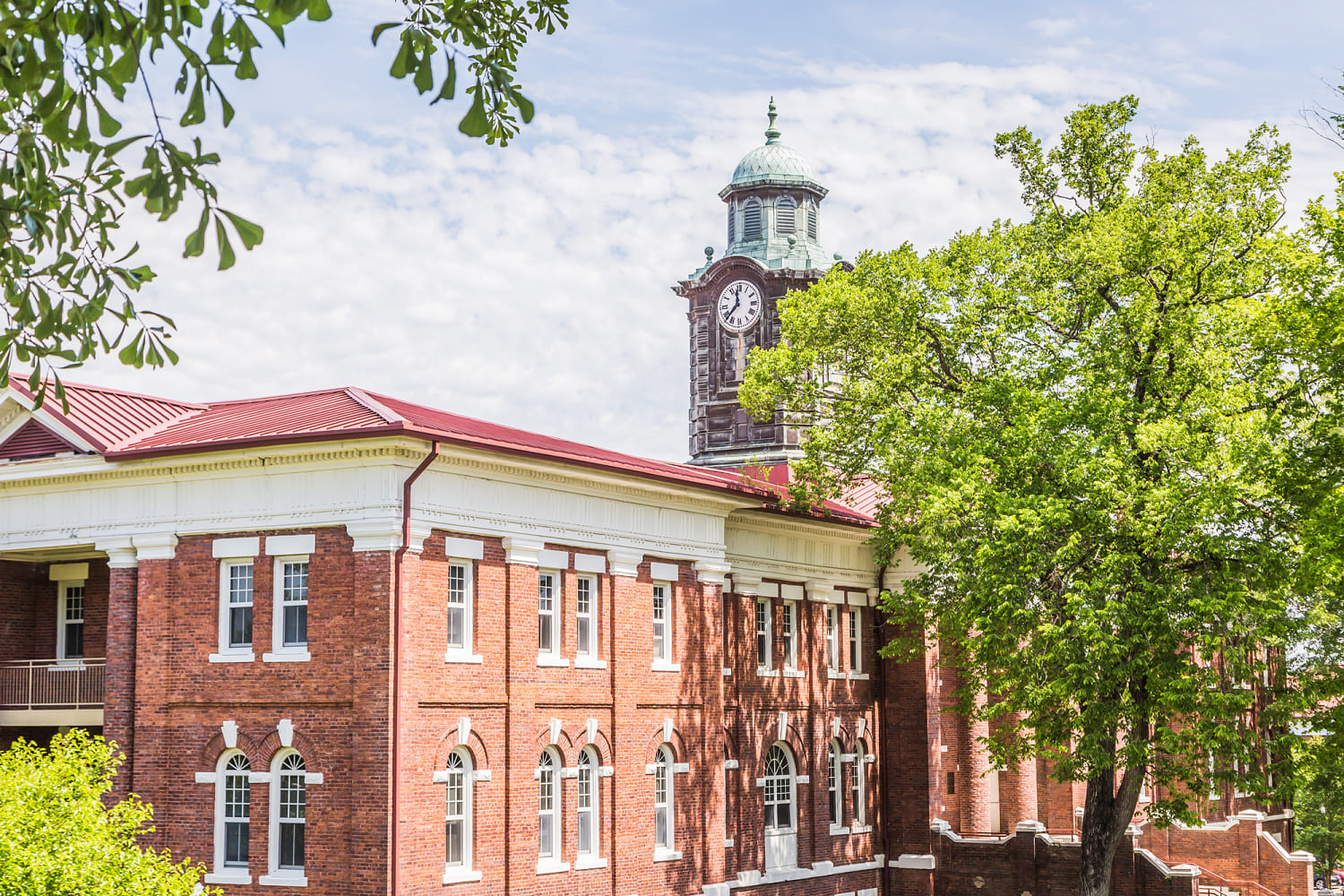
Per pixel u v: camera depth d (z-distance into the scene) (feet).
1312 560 102.94
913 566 158.61
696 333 232.32
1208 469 108.27
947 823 156.56
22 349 31.53
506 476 107.86
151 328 31.30
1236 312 116.16
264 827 100.42
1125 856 143.74
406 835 96.17
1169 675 113.29
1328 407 108.06
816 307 134.82
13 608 120.26
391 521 97.86
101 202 30.78
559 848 110.42
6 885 74.49
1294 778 115.75
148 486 107.76
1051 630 111.34
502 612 107.24
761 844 137.69
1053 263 125.08
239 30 25.48
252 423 109.81
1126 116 133.69
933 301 131.75
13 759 84.43
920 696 157.17
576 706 113.39
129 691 106.42
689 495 126.82
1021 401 119.55
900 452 128.98
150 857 82.74
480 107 31.19
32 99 28.09
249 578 104.37
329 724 98.89
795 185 234.17
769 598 143.84
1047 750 125.80
